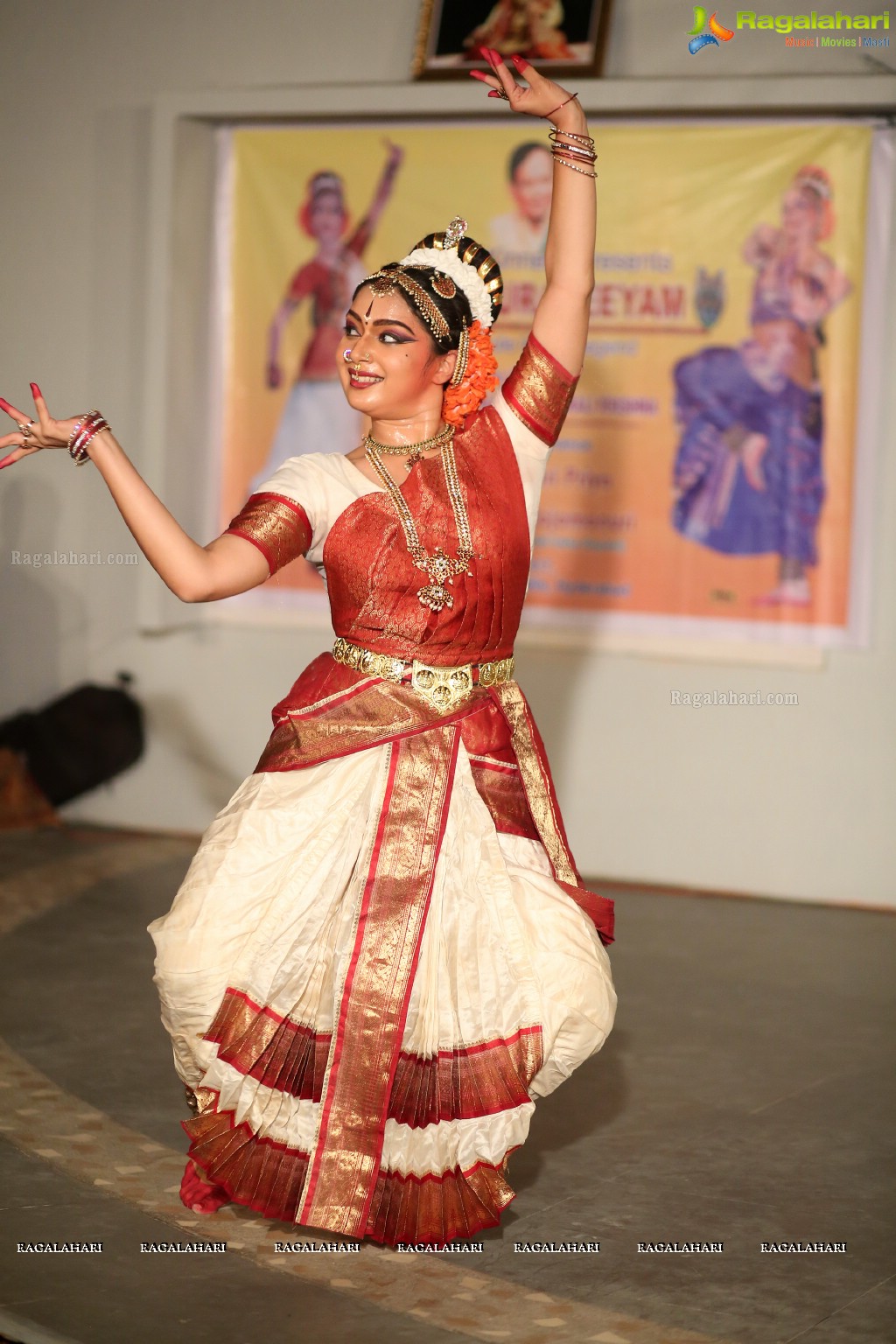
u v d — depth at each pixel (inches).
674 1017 315.0
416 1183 193.2
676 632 435.2
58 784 477.1
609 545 437.1
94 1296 182.9
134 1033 288.8
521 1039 193.6
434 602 199.6
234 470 474.0
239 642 472.4
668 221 423.2
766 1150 240.1
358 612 203.2
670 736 434.3
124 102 473.4
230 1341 172.4
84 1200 212.1
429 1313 180.9
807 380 418.9
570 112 213.0
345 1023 191.3
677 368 427.5
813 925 399.5
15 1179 218.7
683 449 429.4
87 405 485.1
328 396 463.2
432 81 432.8
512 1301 184.9
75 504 484.7
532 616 444.1
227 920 194.1
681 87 408.8
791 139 413.1
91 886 408.5
